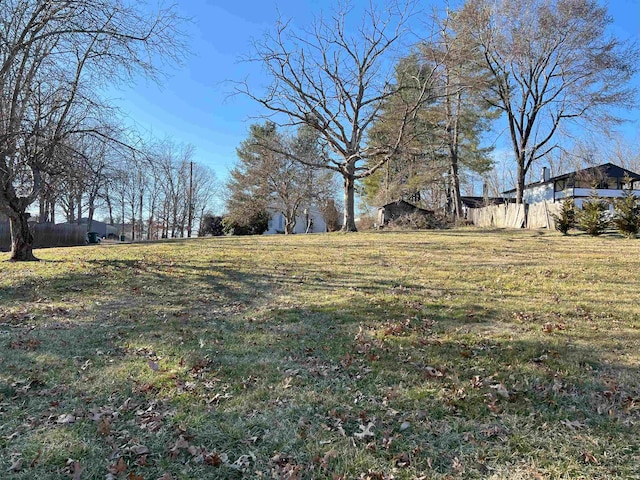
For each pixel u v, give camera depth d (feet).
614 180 105.29
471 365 13.44
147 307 22.20
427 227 78.07
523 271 28.78
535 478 8.07
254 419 10.46
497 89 79.97
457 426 9.98
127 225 182.91
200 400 11.53
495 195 153.58
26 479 8.21
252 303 23.00
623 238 48.26
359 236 56.59
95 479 8.27
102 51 33.04
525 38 71.46
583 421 10.03
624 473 8.15
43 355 15.08
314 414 10.73
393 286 25.31
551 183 112.06
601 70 66.80
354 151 68.49
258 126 108.68
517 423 10.03
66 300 23.61
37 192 34.88
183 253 39.34
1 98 29.81
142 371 13.57
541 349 14.56
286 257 36.73
